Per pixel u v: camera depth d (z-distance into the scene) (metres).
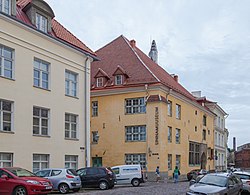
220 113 70.62
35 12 27.22
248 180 23.17
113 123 42.47
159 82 40.78
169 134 42.88
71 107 30.17
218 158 68.12
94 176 27.53
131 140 41.41
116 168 32.06
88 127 31.88
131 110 41.84
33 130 26.16
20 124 24.81
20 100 24.92
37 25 27.69
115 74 43.00
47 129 27.55
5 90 23.80
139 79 42.16
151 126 40.25
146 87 40.81
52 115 27.94
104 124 42.94
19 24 24.83
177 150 44.69
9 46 24.23
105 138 42.69
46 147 27.06
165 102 41.00
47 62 27.80
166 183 35.47
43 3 27.81
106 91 42.81
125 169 31.97
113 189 27.25
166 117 41.47
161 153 39.72
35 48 26.53
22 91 25.14
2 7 24.12
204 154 56.06
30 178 18.64
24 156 24.91
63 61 29.50
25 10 27.16
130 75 43.16
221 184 18.88
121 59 46.03
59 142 28.47
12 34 24.47
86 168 27.98
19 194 18.00
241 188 20.59
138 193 23.16
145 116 40.75
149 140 40.16
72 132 30.50
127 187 29.88
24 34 25.52
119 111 42.31
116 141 42.06
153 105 40.44
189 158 49.03
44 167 26.95
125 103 42.22
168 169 41.72
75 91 31.22
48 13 28.44
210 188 18.08
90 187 27.92
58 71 28.88
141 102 41.44
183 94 46.81
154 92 40.88
